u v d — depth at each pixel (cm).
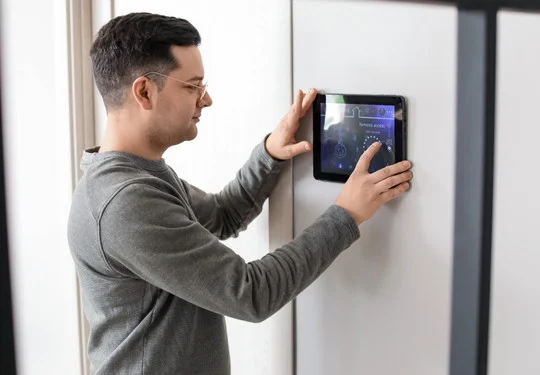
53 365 199
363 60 115
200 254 104
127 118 115
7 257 52
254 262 107
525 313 97
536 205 94
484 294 73
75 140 180
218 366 120
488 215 71
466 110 69
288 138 126
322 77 123
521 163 95
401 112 109
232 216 134
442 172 106
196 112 120
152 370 112
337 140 120
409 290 114
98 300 114
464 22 67
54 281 195
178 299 114
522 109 94
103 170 110
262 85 135
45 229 194
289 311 136
